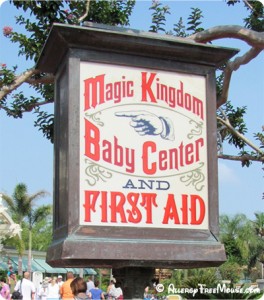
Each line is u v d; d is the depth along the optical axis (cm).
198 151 277
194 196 272
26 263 3775
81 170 256
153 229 261
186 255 260
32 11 522
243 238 3859
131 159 264
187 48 275
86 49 264
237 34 411
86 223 252
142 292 267
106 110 264
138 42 267
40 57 286
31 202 3306
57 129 286
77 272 3612
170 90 276
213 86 284
